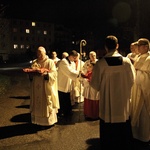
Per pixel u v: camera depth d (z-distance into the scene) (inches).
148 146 182.1
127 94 154.2
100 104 157.0
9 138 205.3
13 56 2237.9
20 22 2623.0
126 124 158.1
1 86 488.7
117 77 150.2
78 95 325.1
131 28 675.4
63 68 254.2
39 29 2768.2
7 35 2498.8
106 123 156.4
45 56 227.1
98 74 152.1
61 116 267.6
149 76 178.7
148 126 183.5
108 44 151.9
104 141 159.2
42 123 227.0
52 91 224.4
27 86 525.7
